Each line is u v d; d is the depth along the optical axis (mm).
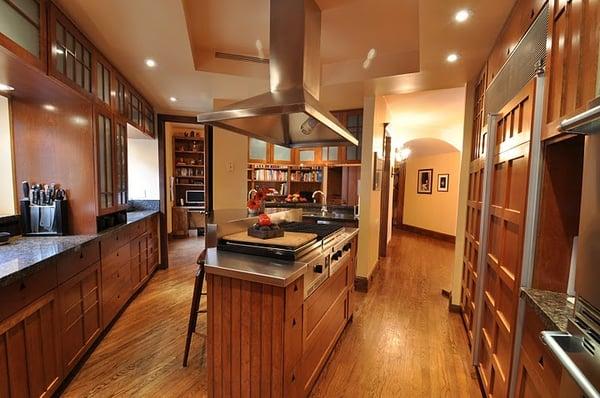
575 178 1218
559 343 858
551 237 1254
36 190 2268
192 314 2127
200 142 7094
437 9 1717
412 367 2164
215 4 2086
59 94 2143
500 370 1539
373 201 3906
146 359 2197
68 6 1804
